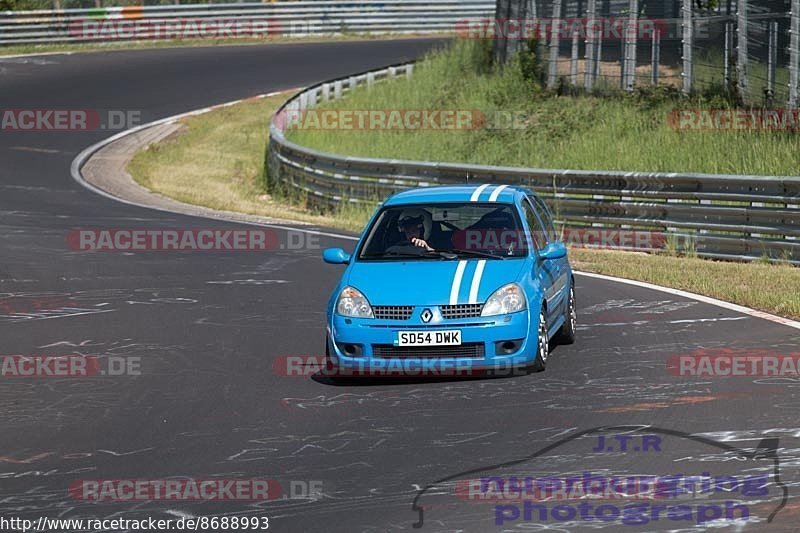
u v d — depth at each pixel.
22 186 93.06
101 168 105.25
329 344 33.00
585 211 64.94
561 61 104.19
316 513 21.38
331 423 28.22
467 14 187.00
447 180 73.06
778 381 30.77
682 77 89.88
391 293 32.34
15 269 55.44
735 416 27.41
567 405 29.08
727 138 79.62
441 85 119.44
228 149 119.19
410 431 27.19
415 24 186.25
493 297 31.92
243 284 51.12
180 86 143.50
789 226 54.59
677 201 62.59
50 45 167.38
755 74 83.50
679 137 82.62
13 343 39.34
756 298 43.06
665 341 36.78
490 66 119.19
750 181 56.22
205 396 31.47
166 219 75.06
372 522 20.73
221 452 25.84
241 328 41.12
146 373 34.47
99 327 41.88
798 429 26.11
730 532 19.64
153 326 41.84
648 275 50.72
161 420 28.98
